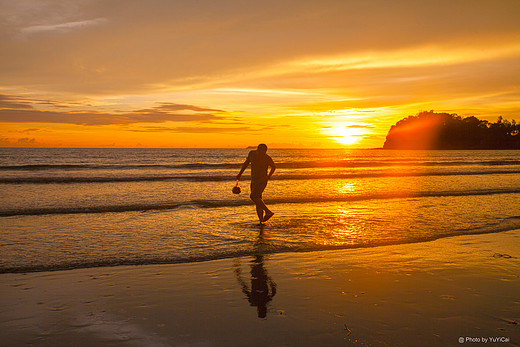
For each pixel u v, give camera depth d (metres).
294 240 6.15
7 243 5.80
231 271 4.57
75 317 3.17
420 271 4.59
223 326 3.02
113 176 19.27
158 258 5.07
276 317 3.21
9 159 48.41
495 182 16.83
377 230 6.96
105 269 4.59
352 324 3.06
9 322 3.04
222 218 8.09
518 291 3.88
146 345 2.69
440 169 26.34
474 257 5.23
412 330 2.95
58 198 11.15
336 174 20.52
